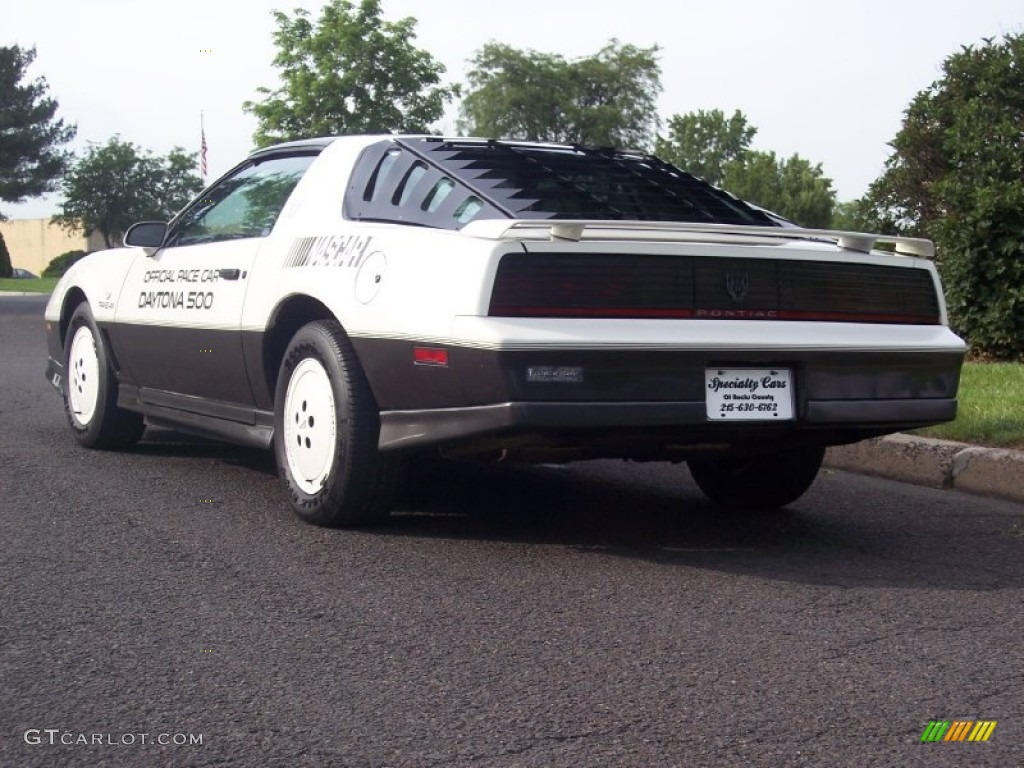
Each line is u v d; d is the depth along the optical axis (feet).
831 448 22.53
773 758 8.93
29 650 11.06
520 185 15.39
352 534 15.61
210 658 10.90
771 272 14.30
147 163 235.61
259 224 18.10
